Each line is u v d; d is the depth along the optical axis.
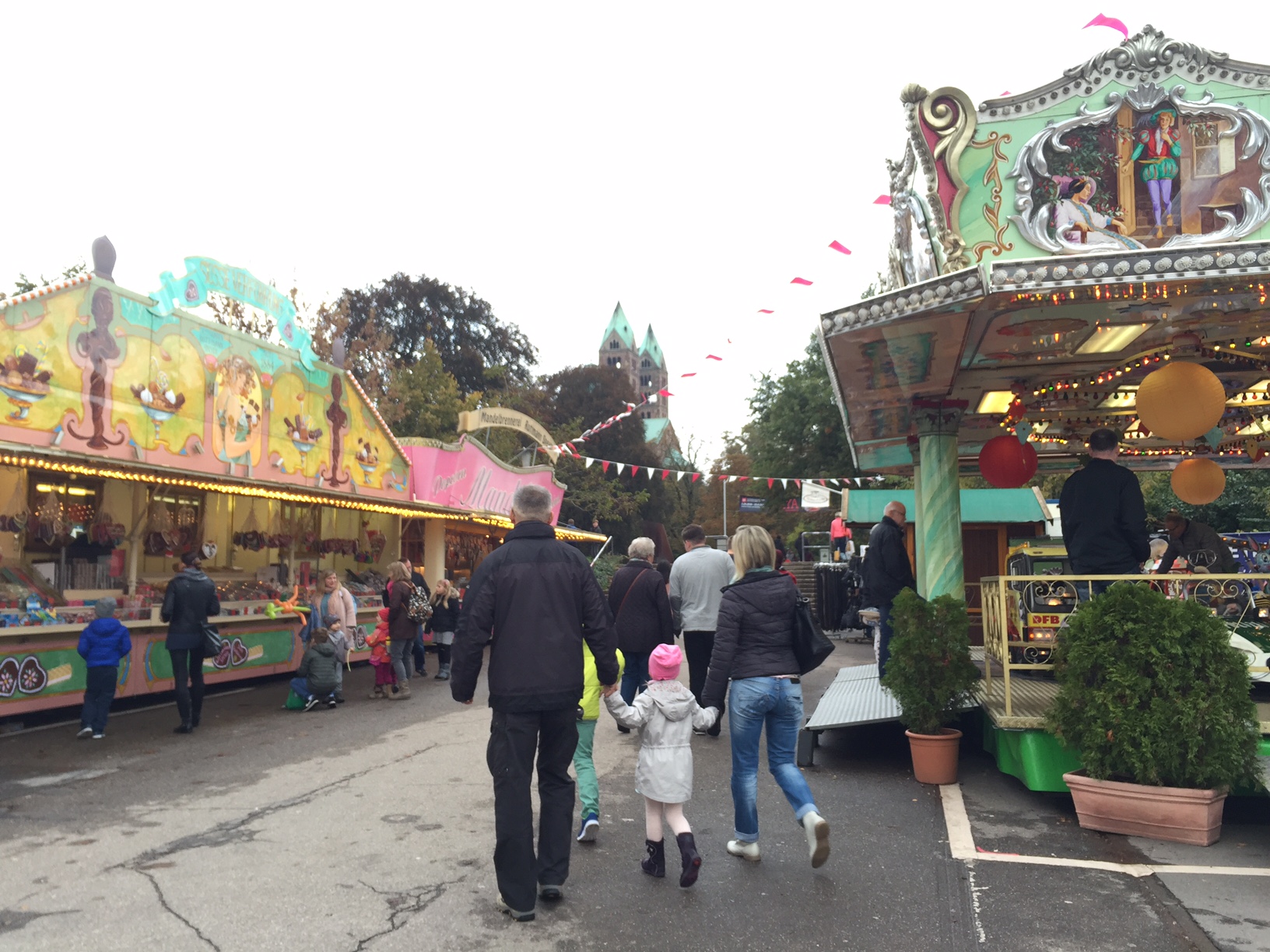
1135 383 8.76
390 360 38.06
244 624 12.79
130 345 11.59
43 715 10.06
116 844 5.30
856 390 8.52
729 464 58.75
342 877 4.71
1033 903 4.34
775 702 4.92
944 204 6.39
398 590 11.68
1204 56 6.13
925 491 8.81
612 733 9.01
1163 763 5.27
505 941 3.92
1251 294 5.98
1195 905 4.28
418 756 7.86
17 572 10.62
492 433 38.06
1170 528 9.08
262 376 14.23
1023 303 6.18
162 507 12.98
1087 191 6.27
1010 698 6.66
